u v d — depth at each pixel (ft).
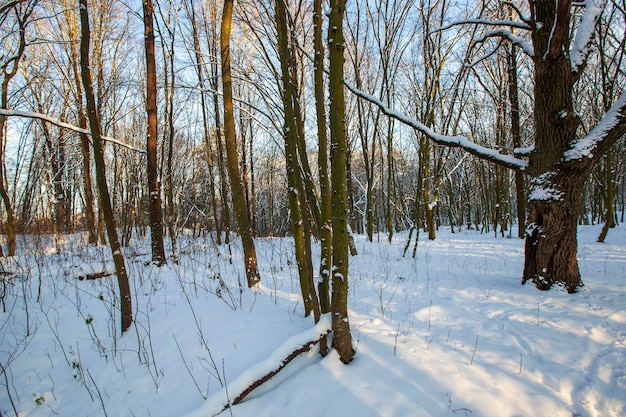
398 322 14.07
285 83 12.71
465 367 10.37
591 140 15.38
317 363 10.54
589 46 16.03
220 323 14.01
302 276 14.12
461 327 13.34
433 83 30.63
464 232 63.46
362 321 14.23
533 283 17.10
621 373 9.64
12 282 20.80
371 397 9.09
